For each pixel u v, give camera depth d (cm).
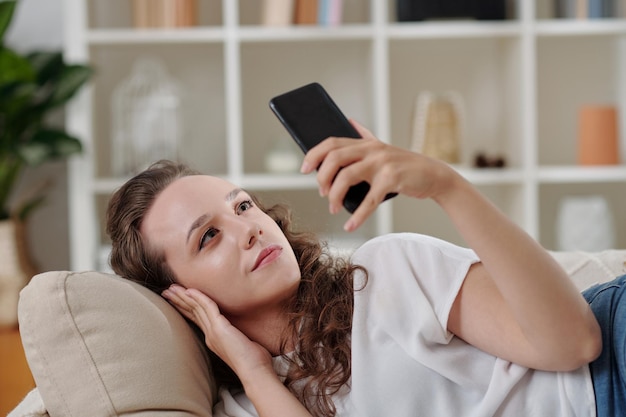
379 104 289
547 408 111
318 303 123
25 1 320
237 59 289
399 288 118
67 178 319
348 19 324
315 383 120
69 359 110
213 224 122
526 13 288
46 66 291
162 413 109
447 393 114
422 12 294
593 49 328
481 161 302
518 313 101
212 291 122
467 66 326
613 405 109
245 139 327
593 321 106
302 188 317
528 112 289
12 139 287
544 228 331
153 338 113
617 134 298
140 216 126
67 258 319
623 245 329
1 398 232
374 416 115
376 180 88
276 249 121
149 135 298
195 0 296
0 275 281
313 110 99
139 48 313
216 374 131
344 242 293
